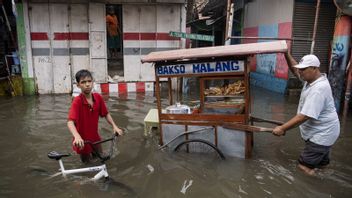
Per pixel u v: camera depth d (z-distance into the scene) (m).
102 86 11.40
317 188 4.41
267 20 12.48
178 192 4.30
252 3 13.88
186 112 5.66
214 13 17.52
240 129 5.14
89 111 4.91
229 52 4.84
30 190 4.40
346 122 7.57
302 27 10.82
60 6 10.88
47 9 10.82
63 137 6.62
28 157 5.58
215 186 4.46
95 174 4.74
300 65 4.66
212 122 5.32
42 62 11.07
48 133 6.86
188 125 5.48
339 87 8.23
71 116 4.68
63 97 10.64
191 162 5.20
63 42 11.09
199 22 17.94
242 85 5.71
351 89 8.57
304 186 4.45
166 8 11.41
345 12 7.77
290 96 10.61
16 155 5.67
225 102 5.56
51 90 11.26
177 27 11.58
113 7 12.23
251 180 4.62
